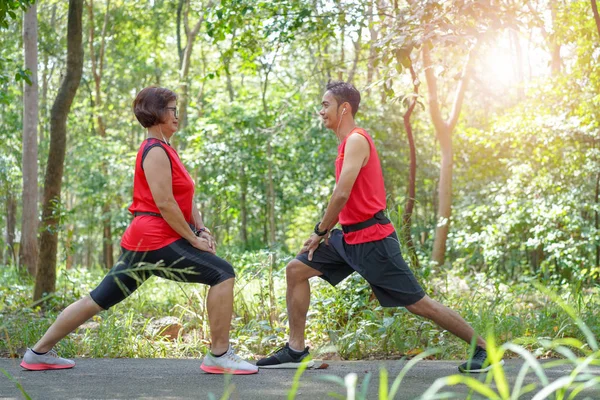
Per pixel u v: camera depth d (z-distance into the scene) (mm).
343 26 9742
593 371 3801
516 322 5695
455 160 16781
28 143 14969
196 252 3885
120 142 25203
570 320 5602
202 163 21844
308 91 20703
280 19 9852
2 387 3482
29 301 8781
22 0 7707
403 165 20797
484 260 14117
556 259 13273
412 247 6402
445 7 6961
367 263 4004
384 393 1977
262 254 6883
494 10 6957
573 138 13688
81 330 6180
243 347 5555
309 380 3723
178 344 5629
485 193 15680
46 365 4062
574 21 11547
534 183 13742
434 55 12359
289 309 4203
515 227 13734
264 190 25734
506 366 4109
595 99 11938
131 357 5328
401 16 7168
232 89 27672
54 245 8797
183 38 29922
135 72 29656
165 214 3787
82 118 27719
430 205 24375
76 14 8539
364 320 5434
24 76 8680
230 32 10352
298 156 22875
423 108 7711
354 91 4148
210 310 3945
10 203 24797
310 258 4160
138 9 27734
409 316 5508
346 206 4055
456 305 6535
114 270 3906
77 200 28594
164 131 3941
